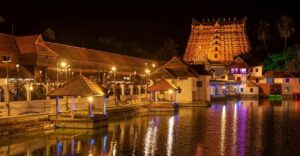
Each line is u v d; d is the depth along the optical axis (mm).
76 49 92625
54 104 49625
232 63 135375
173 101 76375
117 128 47188
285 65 146000
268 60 148375
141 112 68125
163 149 34719
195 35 167875
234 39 163375
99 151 33812
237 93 128125
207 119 57625
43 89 57812
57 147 35250
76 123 43781
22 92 53156
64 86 45125
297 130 46312
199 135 42219
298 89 132000
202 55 155750
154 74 80875
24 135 40250
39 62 73875
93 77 85562
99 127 45438
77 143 37031
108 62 101125
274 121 55594
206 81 86562
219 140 39219
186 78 81562
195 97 84812
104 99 48594
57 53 83312
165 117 60375
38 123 42219
